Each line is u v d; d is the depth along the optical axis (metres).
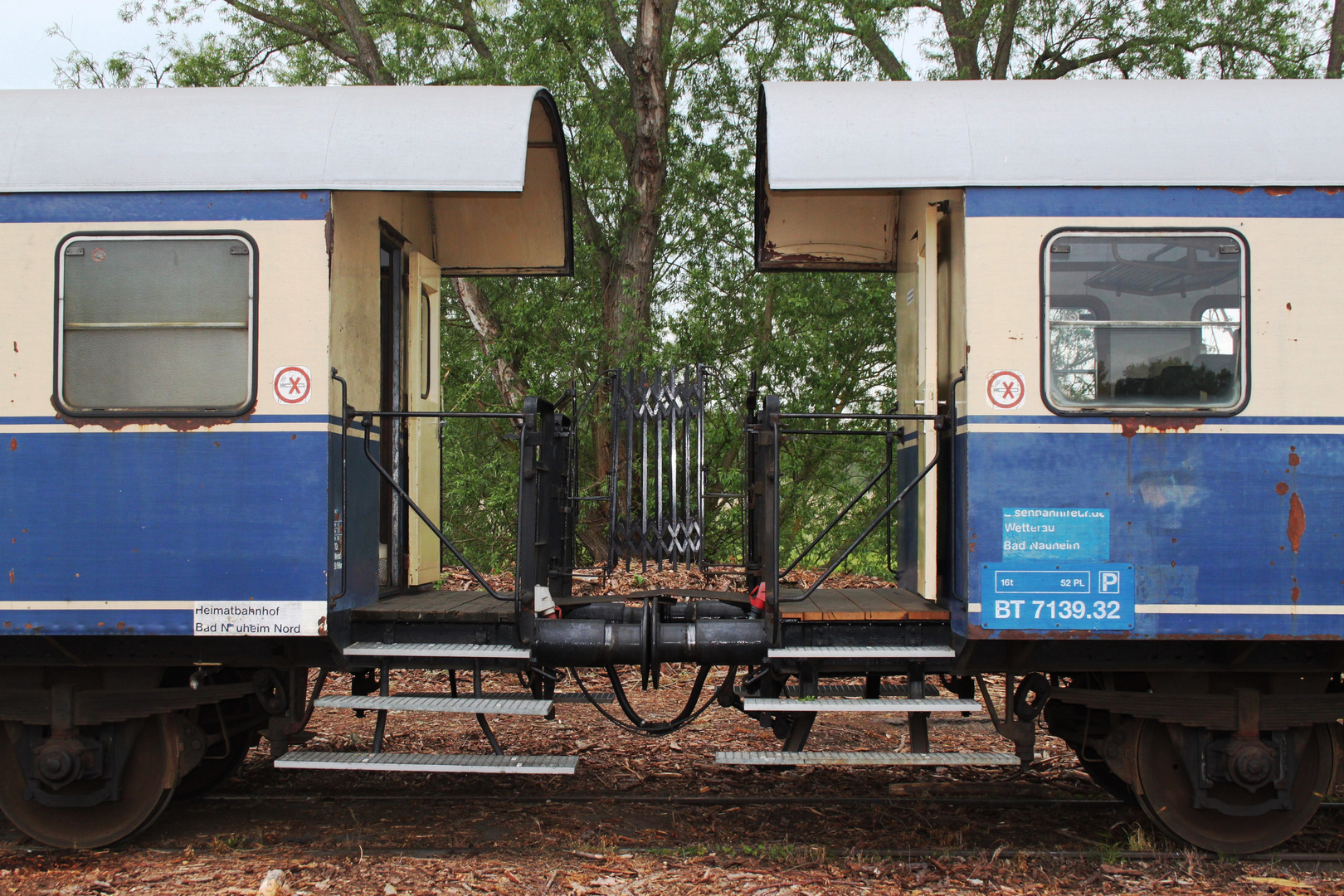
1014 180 4.55
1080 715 5.26
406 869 4.45
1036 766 6.23
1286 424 4.49
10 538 4.58
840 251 6.14
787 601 5.24
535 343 13.74
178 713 4.90
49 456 4.60
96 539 4.57
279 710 4.90
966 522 4.50
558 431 6.15
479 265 6.54
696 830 5.01
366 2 15.25
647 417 9.72
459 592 6.05
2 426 4.62
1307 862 4.70
